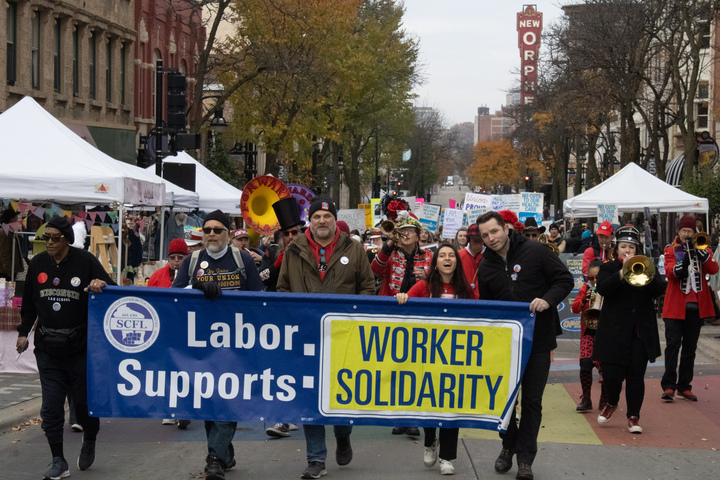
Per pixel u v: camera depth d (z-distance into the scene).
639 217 34.16
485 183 117.94
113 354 6.59
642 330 8.23
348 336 6.47
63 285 6.65
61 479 6.69
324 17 34.59
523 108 53.59
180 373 6.57
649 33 29.59
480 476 6.74
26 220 14.52
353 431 8.55
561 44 32.53
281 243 8.82
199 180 20.44
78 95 28.06
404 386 6.46
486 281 6.86
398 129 57.56
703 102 43.09
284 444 7.93
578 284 15.57
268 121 35.06
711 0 28.31
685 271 9.82
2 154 11.73
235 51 36.69
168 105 18.00
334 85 37.78
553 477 6.78
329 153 49.25
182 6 37.72
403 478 6.68
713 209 25.27
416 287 7.14
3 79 23.02
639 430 8.33
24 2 24.11
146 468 7.05
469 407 6.44
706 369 12.23
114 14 30.44
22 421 8.83
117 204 11.94
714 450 7.71
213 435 6.58
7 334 11.18
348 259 6.82
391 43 48.16
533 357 6.55
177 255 8.80
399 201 8.34
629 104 32.06
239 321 6.52
